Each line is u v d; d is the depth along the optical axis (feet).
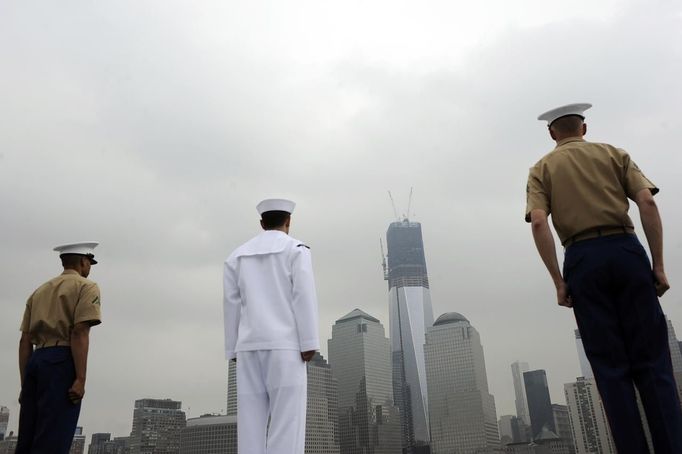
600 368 9.28
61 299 16.02
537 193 10.91
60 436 15.08
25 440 15.26
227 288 13.12
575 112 12.00
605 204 9.92
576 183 10.34
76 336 15.69
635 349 9.18
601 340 9.32
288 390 11.51
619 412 8.77
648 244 9.73
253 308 12.30
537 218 10.47
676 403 8.63
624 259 9.41
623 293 9.41
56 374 15.39
